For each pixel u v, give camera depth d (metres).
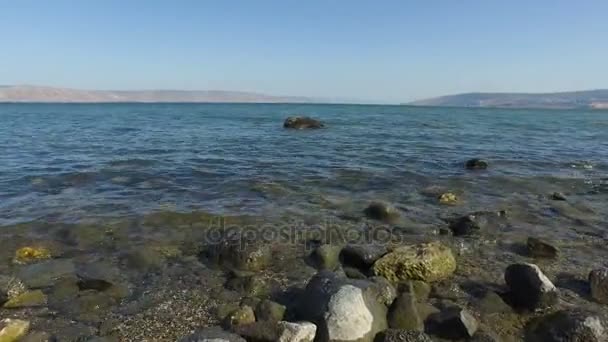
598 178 15.98
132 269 7.70
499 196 13.24
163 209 11.31
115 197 12.66
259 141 27.88
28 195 12.82
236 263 7.71
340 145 25.67
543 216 11.06
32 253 8.22
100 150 22.77
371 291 5.97
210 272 7.59
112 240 9.11
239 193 13.28
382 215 10.74
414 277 7.01
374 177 15.84
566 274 7.45
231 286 6.98
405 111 104.75
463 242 9.07
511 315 6.01
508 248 8.74
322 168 17.62
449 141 28.70
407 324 5.60
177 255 8.37
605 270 6.73
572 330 5.23
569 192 13.83
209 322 5.91
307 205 11.93
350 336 5.20
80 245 8.82
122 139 28.69
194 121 51.34
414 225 10.21
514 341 5.43
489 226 9.98
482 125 47.50
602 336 5.16
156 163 18.59
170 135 32.00
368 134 33.50
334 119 57.53
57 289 6.84
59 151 22.27
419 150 23.58
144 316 6.07
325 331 5.26
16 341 5.36
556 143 28.25
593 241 9.18
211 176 15.84
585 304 6.33
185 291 6.86
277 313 5.88
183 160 19.48
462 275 7.36
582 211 11.48
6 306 6.23
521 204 12.24
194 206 11.71
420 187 14.33
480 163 17.73
